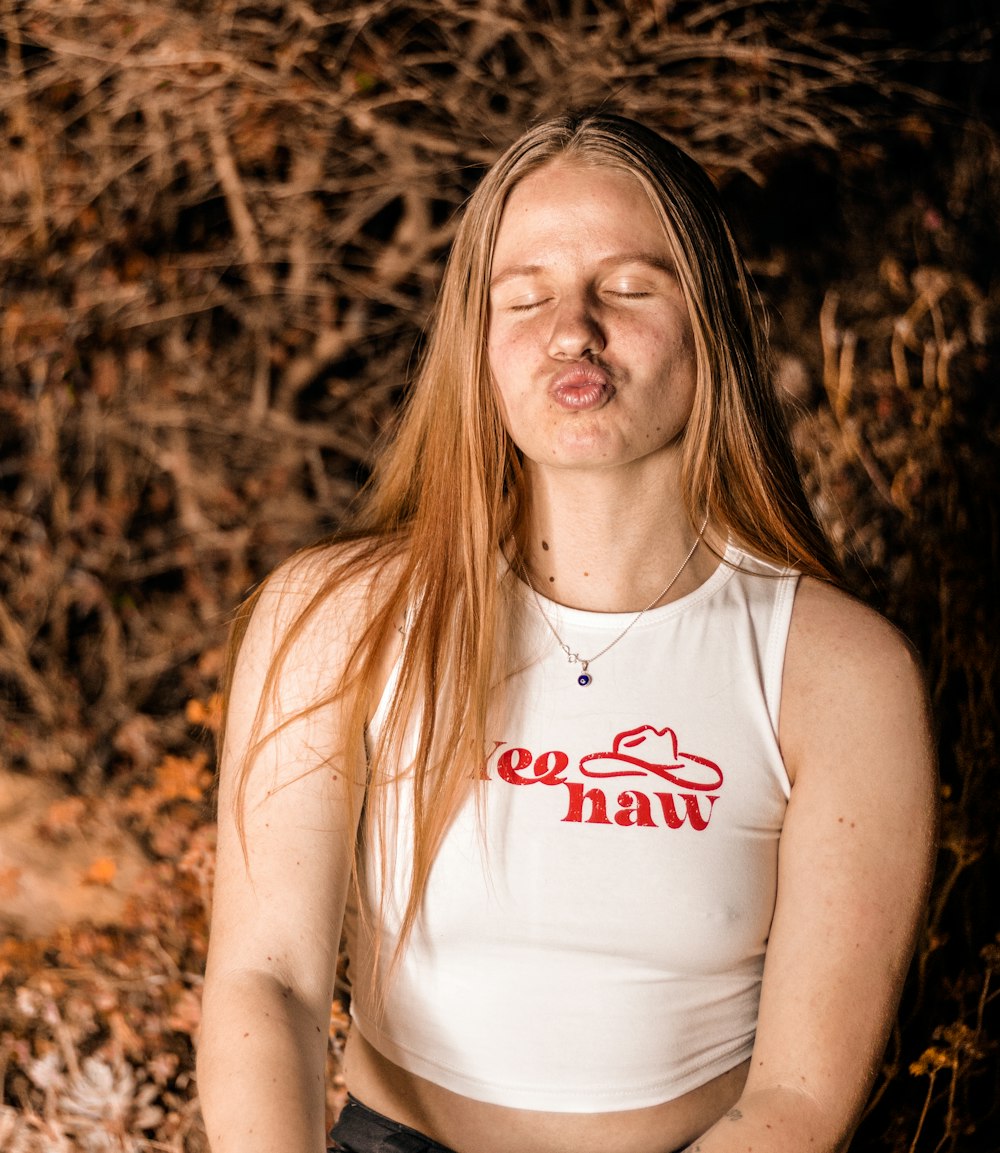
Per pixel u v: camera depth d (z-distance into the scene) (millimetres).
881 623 1340
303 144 3701
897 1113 2102
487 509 1354
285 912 1287
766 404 1451
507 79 3543
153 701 3633
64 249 3650
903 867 1267
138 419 3713
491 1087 1279
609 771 1272
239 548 3707
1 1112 2230
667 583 1357
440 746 1309
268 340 3879
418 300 3854
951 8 3434
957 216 3146
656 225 1326
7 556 3592
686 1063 1281
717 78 3547
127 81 3561
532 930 1259
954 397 2695
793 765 1295
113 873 2408
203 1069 1223
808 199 3553
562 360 1300
